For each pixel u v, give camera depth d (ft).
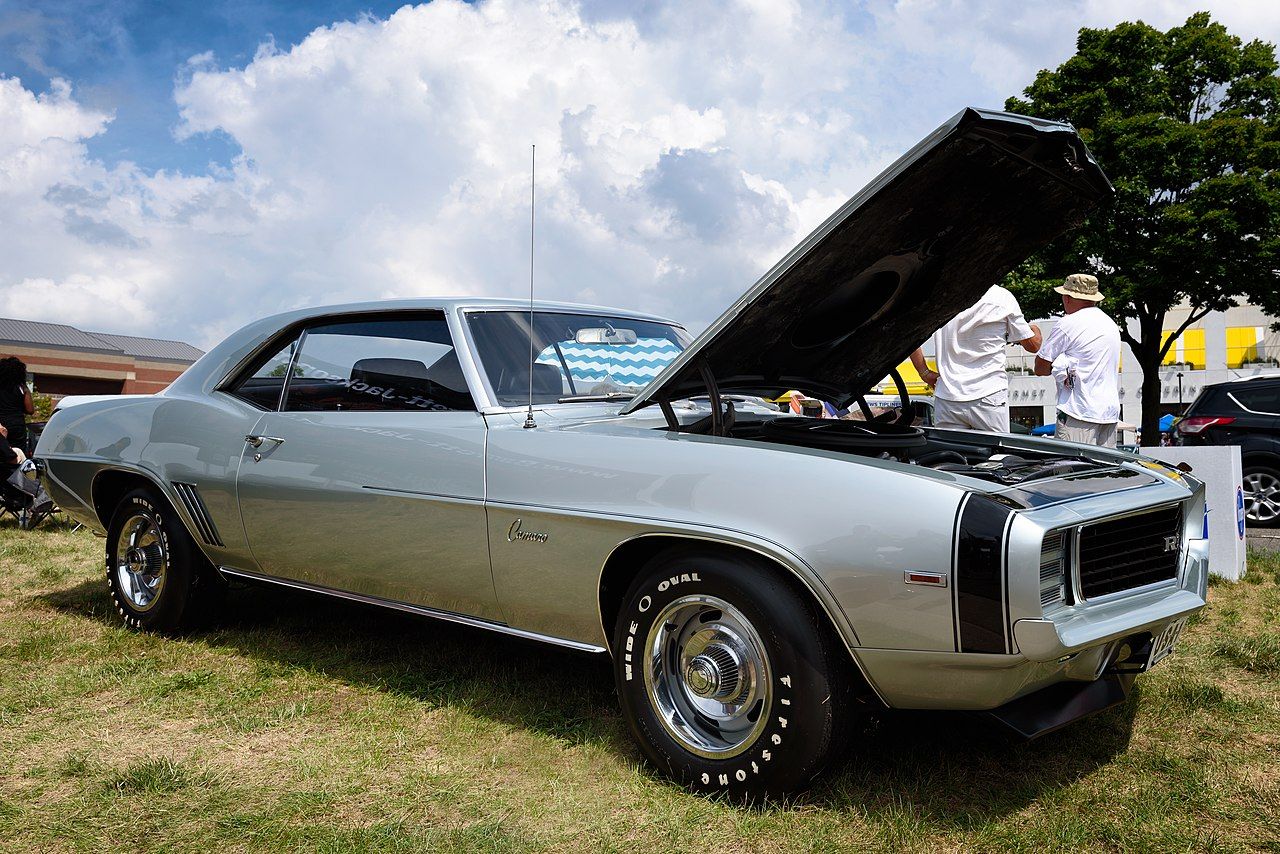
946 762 8.80
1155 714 10.11
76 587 17.13
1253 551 20.33
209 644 12.99
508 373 10.37
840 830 7.50
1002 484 7.82
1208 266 63.77
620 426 9.68
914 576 7.13
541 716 10.05
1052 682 7.69
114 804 8.06
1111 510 7.77
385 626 13.75
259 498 11.70
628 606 8.58
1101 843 7.39
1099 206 9.99
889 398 34.24
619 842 7.39
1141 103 67.51
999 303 15.75
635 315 12.76
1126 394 127.03
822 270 8.98
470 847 7.29
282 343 12.42
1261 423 28.19
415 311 10.98
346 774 8.70
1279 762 8.91
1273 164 64.08
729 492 7.99
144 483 13.70
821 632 7.62
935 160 8.10
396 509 10.23
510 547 9.29
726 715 8.13
